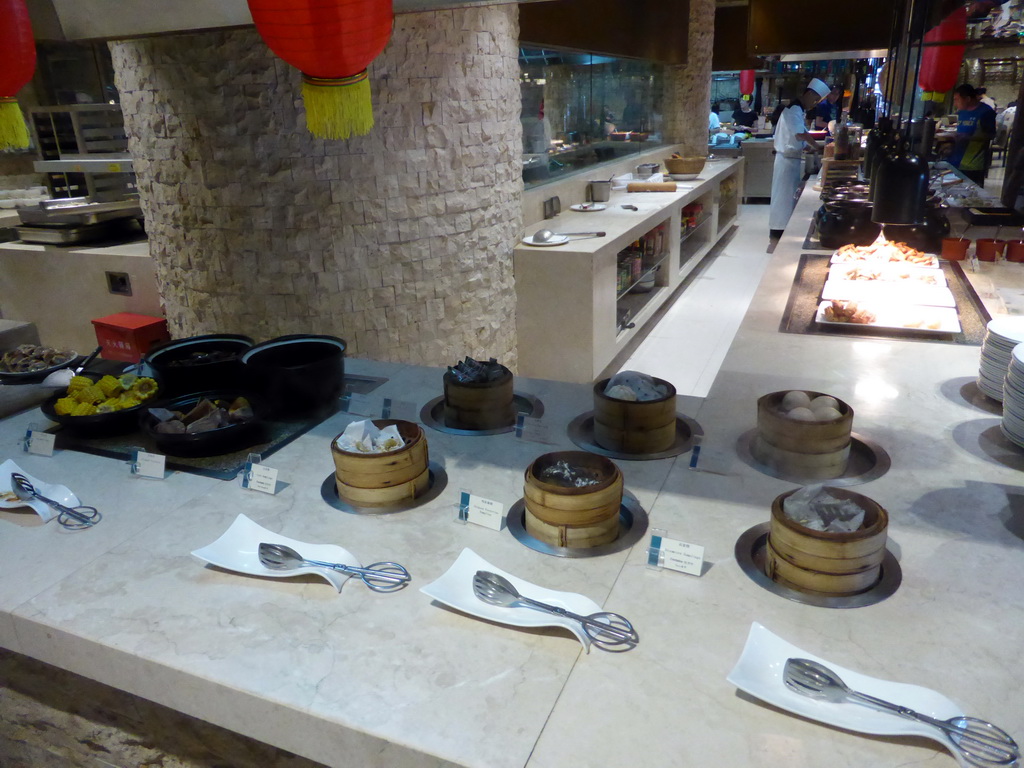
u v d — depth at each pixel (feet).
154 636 3.51
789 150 24.56
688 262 20.94
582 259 12.75
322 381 5.72
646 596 3.64
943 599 3.52
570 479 4.17
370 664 3.28
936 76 11.26
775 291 8.75
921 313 7.27
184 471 5.09
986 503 4.27
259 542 4.15
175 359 6.27
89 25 4.84
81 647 3.56
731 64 28.07
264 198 11.15
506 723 2.94
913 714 2.81
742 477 4.66
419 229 11.93
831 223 10.70
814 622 3.41
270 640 3.46
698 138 26.55
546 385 6.20
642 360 15.84
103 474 5.11
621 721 2.93
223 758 4.05
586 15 16.20
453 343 12.76
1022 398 4.67
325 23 3.60
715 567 3.83
